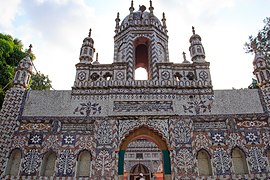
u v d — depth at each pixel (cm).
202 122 1538
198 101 1603
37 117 1539
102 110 1570
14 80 1664
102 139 1473
